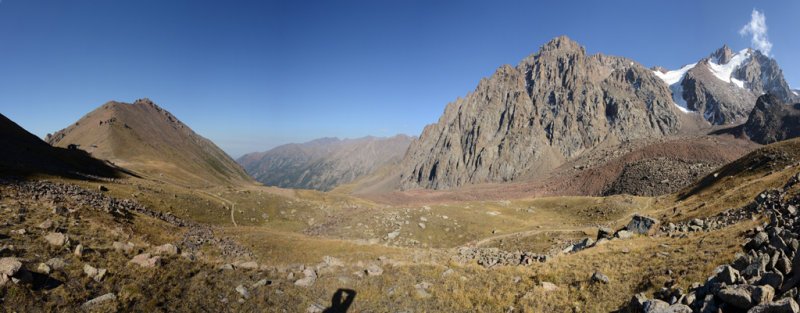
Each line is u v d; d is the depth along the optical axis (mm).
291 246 37500
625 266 22250
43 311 12656
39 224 21438
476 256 39000
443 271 27750
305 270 26297
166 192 74250
